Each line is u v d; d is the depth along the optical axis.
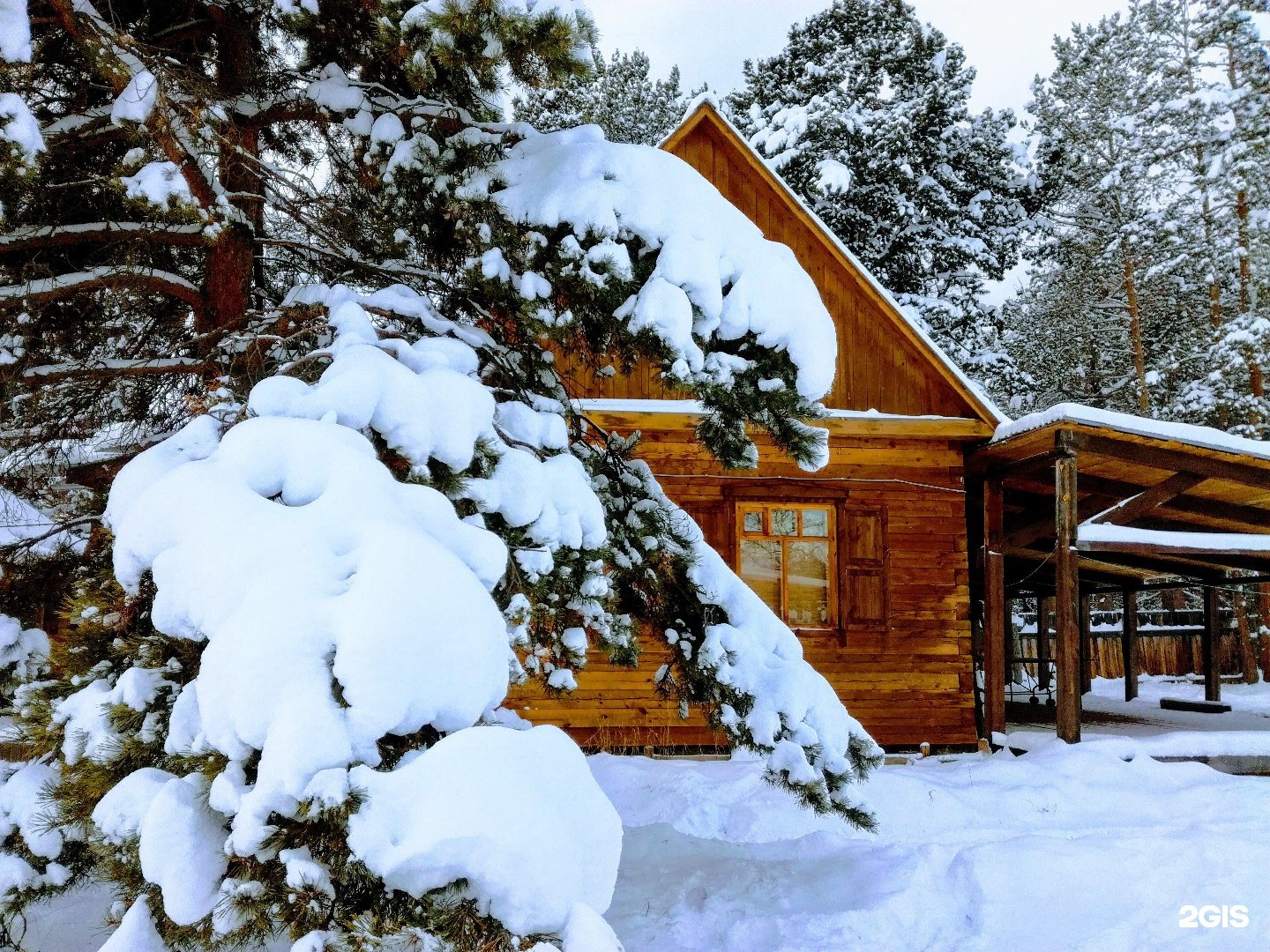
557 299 4.44
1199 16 24.41
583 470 4.20
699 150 12.00
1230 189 23.38
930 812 7.70
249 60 5.39
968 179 24.00
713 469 11.06
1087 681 19.77
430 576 2.42
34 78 4.63
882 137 21.58
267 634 2.27
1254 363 22.75
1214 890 5.88
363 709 2.18
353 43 5.08
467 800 2.06
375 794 2.09
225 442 2.87
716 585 5.07
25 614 4.44
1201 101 23.22
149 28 5.43
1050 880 5.92
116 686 2.73
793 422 4.44
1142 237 25.20
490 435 3.63
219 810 2.22
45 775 3.00
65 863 2.97
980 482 12.13
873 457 11.40
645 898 5.79
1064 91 29.72
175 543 2.61
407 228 4.91
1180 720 13.59
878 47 23.23
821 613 11.23
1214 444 9.20
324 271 5.69
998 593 11.02
